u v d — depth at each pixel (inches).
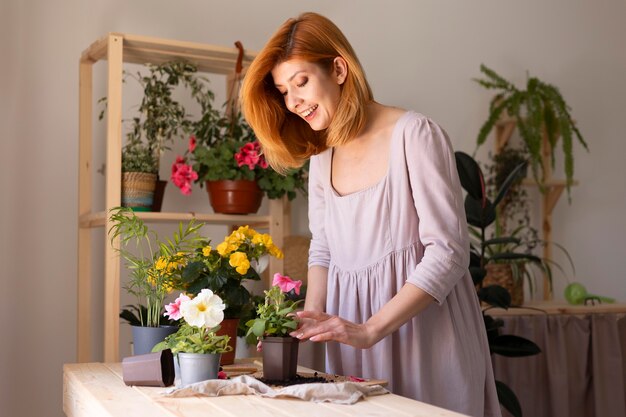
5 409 114.0
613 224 170.4
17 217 115.7
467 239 64.9
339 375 66.7
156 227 122.7
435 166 64.5
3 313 114.3
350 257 69.9
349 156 70.9
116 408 47.5
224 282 74.5
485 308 123.4
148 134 110.5
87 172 114.4
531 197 162.2
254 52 112.0
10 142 115.5
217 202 109.7
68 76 120.0
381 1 147.1
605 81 172.6
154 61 113.2
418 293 62.3
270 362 58.6
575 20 170.4
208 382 51.3
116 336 98.2
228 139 111.2
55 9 119.4
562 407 124.6
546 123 152.1
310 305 73.4
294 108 67.3
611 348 127.9
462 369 66.3
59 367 117.6
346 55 65.9
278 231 111.7
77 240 119.5
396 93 148.0
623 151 173.0
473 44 157.3
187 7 129.0
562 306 130.3
